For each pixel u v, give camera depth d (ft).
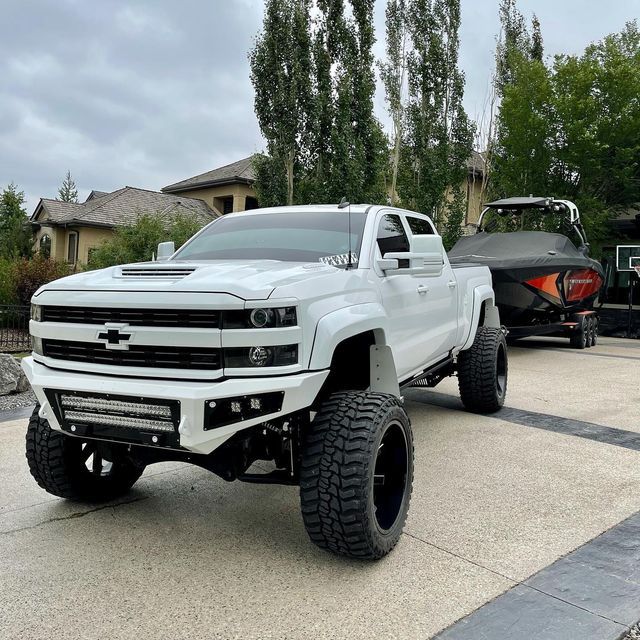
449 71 66.59
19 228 99.66
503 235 42.57
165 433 10.62
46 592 10.64
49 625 9.66
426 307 17.11
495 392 22.88
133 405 10.73
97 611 10.05
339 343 12.67
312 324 11.08
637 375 33.53
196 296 10.46
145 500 15.05
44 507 14.53
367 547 11.07
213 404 10.27
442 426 21.81
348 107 56.75
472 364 22.56
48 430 13.47
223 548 12.38
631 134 59.72
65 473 13.76
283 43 55.57
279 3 55.36
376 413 11.30
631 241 69.15
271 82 56.34
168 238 56.59
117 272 12.50
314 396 10.96
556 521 13.64
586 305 46.37
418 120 65.10
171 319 10.73
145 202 93.45
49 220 91.81
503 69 76.33
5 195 118.93
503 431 21.17
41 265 52.80
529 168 63.67
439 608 10.11
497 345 22.85
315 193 57.36
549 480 16.30
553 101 60.18
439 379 22.79
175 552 12.19
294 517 14.01
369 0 57.26
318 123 56.13
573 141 59.88
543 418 23.08
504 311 39.42
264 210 17.44
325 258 14.06
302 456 11.12
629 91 58.90
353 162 56.03
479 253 41.01
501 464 17.60
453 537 12.82
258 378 10.43
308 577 11.17
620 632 9.39
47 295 11.96
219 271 11.54
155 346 10.83
